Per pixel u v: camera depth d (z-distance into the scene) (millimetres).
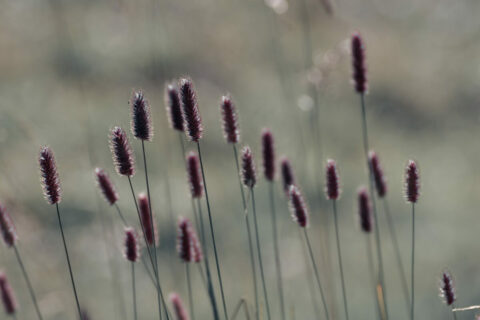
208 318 1279
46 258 1328
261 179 1844
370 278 1515
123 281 1366
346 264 1554
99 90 2072
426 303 1429
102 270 1372
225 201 1753
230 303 1290
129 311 1330
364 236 1716
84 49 2184
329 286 1218
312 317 1317
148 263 1431
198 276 1356
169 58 2127
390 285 1510
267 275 1365
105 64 2162
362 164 2146
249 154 1077
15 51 2193
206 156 1990
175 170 1741
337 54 1297
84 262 1376
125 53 2182
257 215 1682
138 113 1041
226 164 1976
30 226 1309
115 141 1046
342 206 1847
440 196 1988
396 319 1371
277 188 1795
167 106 1078
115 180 1557
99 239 1434
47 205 1462
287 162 1139
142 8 1803
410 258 1627
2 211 1079
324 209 1359
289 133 2051
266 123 2137
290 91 2078
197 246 1100
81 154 1651
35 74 2080
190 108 1043
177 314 1122
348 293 1435
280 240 1529
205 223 1597
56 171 1039
